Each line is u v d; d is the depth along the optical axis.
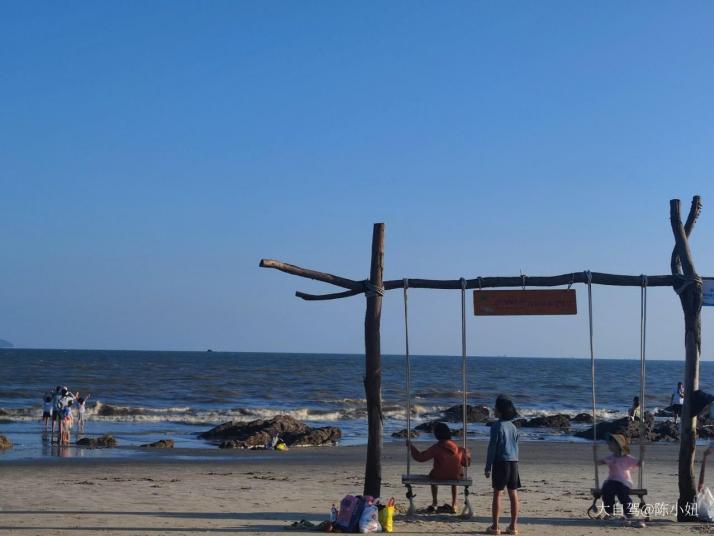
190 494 14.24
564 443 27.56
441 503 13.30
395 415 41.81
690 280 11.57
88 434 28.48
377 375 11.72
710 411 11.62
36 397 48.88
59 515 11.62
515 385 80.06
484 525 11.15
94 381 66.38
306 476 17.53
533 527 11.02
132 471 18.17
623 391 74.19
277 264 11.40
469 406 41.94
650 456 22.94
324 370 104.50
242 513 12.21
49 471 17.83
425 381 84.75
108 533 10.28
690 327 11.73
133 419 35.56
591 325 11.80
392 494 14.51
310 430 28.02
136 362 120.94
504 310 11.83
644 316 11.77
